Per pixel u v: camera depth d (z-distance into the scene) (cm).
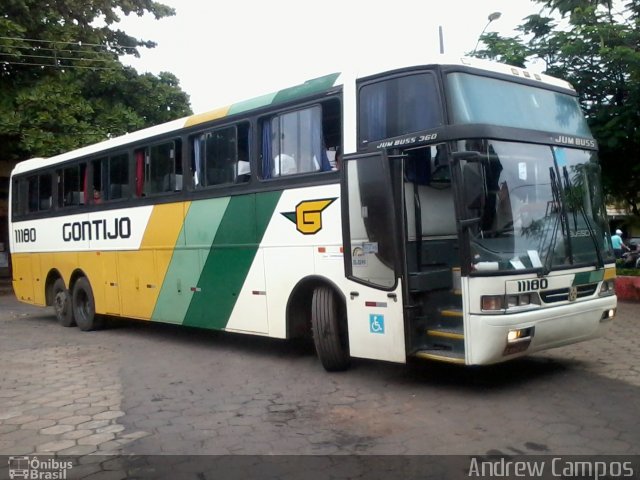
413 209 661
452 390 649
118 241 1068
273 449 503
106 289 1107
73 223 1193
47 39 1917
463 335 594
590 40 1212
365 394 650
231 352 913
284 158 770
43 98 1819
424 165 670
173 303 948
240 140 832
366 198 662
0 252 2352
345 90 695
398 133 646
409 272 643
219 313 866
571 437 501
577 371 712
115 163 1077
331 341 724
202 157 895
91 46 2030
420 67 631
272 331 788
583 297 661
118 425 581
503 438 504
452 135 599
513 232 609
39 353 966
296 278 751
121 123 1953
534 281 607
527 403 595
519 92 668
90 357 921
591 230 677
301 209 743
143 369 822
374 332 663
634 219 1446
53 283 1302
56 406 653
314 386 692
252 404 634
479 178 588
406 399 624
